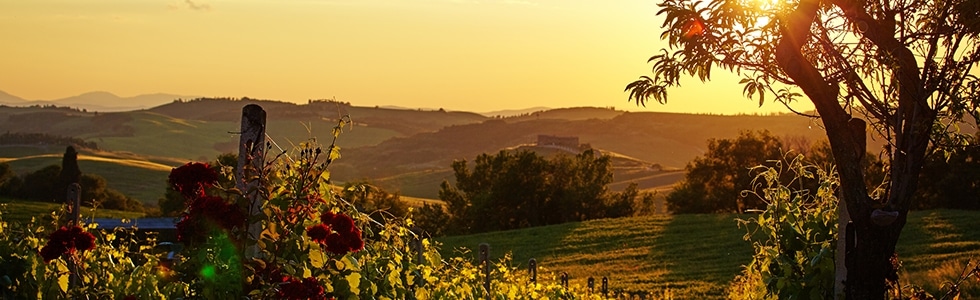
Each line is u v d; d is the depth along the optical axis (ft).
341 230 18.69
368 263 23.77
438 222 274.57
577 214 276.00
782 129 587.68
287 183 20.48
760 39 18.88
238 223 18.15
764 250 27.68
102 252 24.02
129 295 20.72
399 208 247.09
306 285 18.08
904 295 22.90
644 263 152.05
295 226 20.02
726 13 18.42
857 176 19.57
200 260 18.24
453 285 29.94
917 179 19.72
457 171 282.97
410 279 26.58
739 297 31.58
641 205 285.02
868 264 19.66
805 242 26.81
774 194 27.94
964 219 157.69
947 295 23.13
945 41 19.36
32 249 23.80
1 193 232.12
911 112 19.71
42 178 238.89
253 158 20.07
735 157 247.29
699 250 162.40
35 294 21.40
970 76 19.21
